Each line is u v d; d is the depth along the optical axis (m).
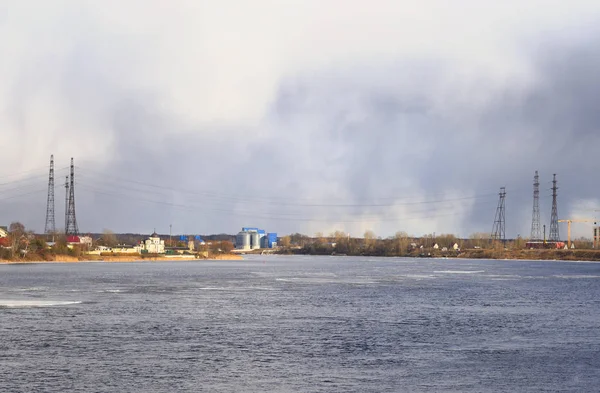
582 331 83.12
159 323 87.50
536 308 110.75
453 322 91.00
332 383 54.38
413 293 140.38
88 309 103.31
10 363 61.28
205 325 86.06
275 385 53.69
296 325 86.69
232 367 60.16
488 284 172.75
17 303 112.25
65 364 60.94
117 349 68.38
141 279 184.00
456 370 59.31
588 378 56.66
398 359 64.12
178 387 52.88
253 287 155.00
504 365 61.56
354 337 77.06
